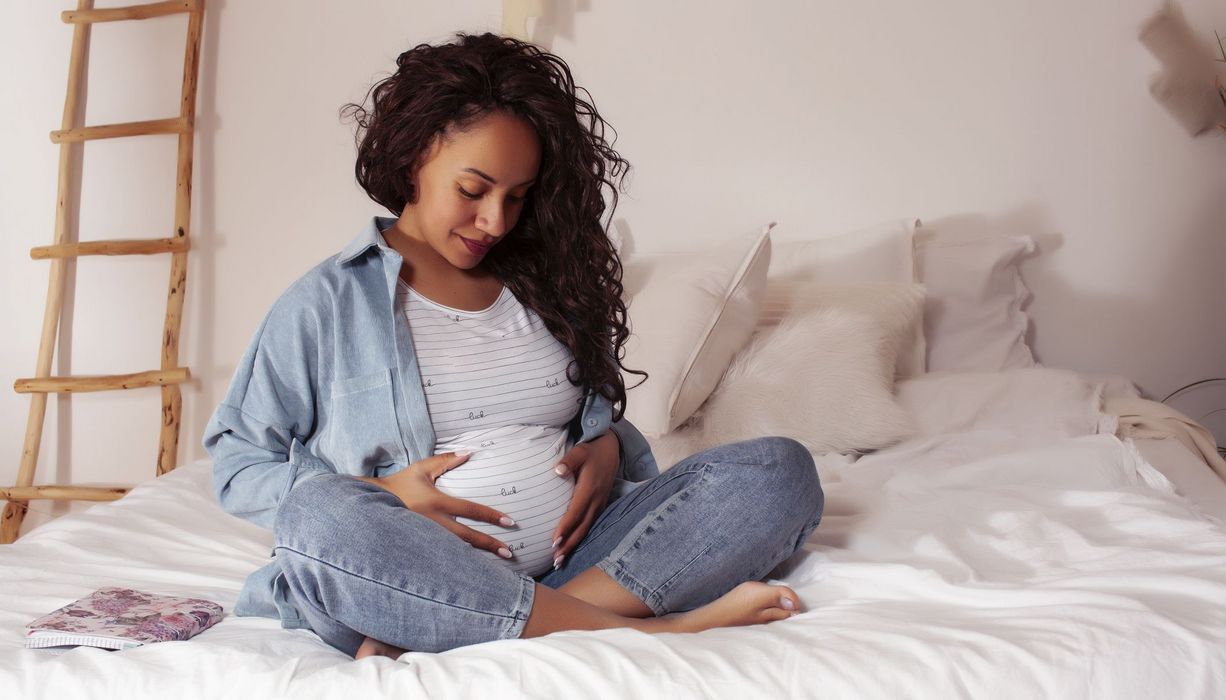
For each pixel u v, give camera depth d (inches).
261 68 126.8
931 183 119.6
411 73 58.0
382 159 59.3
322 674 45.2
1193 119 114.2
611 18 122.2
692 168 123.0
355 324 59.2
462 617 49.6
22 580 64.2
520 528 57.7
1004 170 118.6
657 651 46.3
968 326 115.3
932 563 58.1
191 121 125.6
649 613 56.5
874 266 112.2
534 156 58.2
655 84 122.4
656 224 124.4
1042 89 117.1
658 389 90.9
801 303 102.8
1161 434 89.9
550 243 63.5
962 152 118.9
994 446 85.5
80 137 126.5
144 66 127.7
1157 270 118.0
